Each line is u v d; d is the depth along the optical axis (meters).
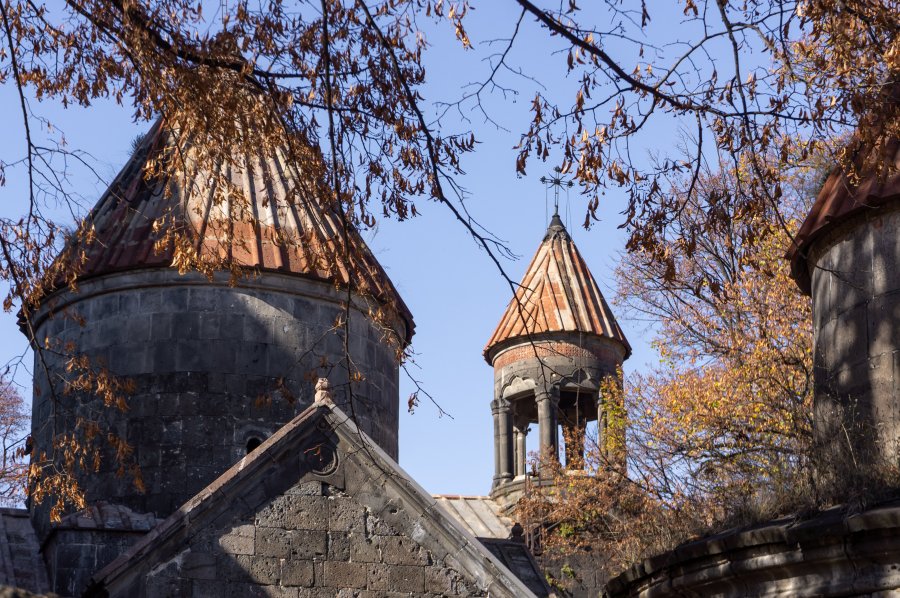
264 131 13.23
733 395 25.98
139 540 18.14
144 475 21.08
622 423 29.69
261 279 22.08
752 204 13.05
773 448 21.58
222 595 17.39
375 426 22.91
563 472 30.56
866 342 14.00
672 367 29.64
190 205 21.83
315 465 18.39
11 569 20.16
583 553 29.16
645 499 27.72
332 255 13.69
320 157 13.12
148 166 14.37
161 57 12.84
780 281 25.95
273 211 22.41
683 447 26.64
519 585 18.38
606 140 12.30
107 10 12.64
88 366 15.60
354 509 18.34
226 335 21.91
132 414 21.45
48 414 22.38
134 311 22.06
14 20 12.89
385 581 18.09
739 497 16.78
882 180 13.47
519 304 12.52
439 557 18.38
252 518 17.92
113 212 23.05
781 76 12.30
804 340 25.48
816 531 11.23
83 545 19.77
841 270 14.59
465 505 31.33
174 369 21.69
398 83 12.73
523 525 29.80
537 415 33.25
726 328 27.75
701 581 12.29
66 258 13.99
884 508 11.08
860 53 13.87
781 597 11.60
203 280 22.03
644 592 13.10
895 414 13.43
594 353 32.53
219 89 13.16
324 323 22.53
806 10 12.38
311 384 22.14
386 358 23.58
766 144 12.52
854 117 12.84
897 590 10.82
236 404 21.61
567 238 35.00
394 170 13.12
